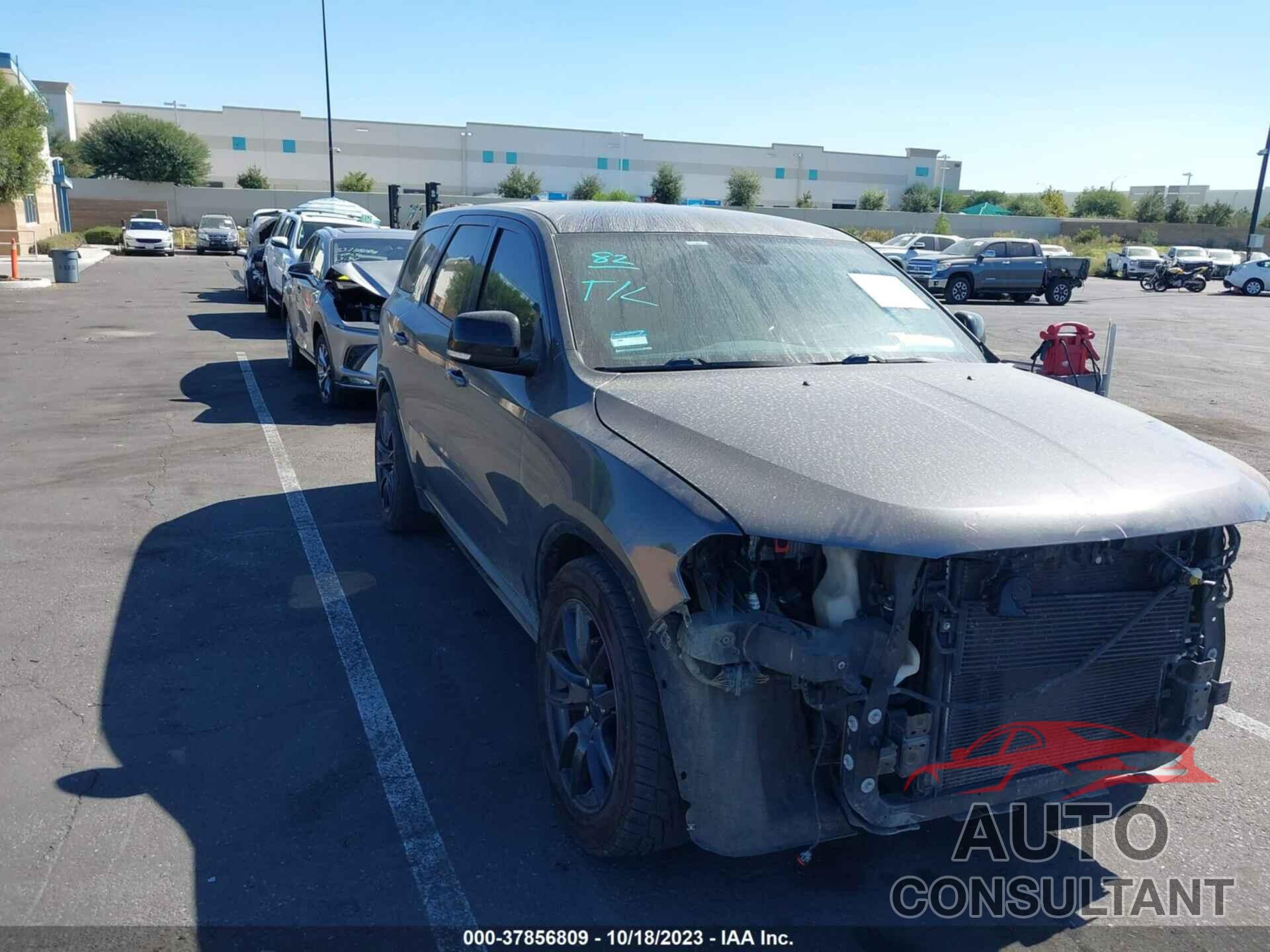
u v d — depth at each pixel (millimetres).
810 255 4199
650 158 85688
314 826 3221
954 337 4020
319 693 4129
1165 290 39281
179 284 26531
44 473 7480
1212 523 2590
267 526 6297
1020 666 2605
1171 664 2844
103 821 3213
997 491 2516
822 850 3176
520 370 3508
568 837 3193
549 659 3242
